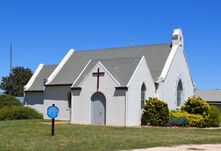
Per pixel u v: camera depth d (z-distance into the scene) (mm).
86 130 27938
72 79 45062
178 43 43906
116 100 36406
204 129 33156
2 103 48156
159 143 21438
